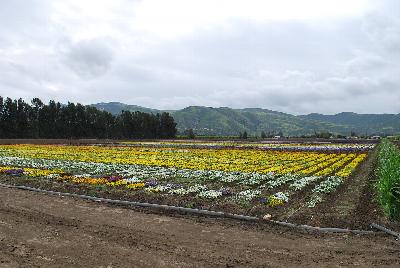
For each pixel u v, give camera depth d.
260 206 20.52
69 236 14.79
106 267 11.75
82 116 128.00
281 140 110.50
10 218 17.34
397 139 93.81
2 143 77.62
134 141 101.69
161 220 17.41
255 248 13.64
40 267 11.78
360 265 12.09
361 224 16.64
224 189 25.11
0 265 11.90
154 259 12.42
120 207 20.23
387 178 18.62
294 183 28.36
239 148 70.75
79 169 36.03
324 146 77.69
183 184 27.88
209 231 15.70
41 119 121.81
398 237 14.86
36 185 26.41
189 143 90.50
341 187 26.97
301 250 13.47
